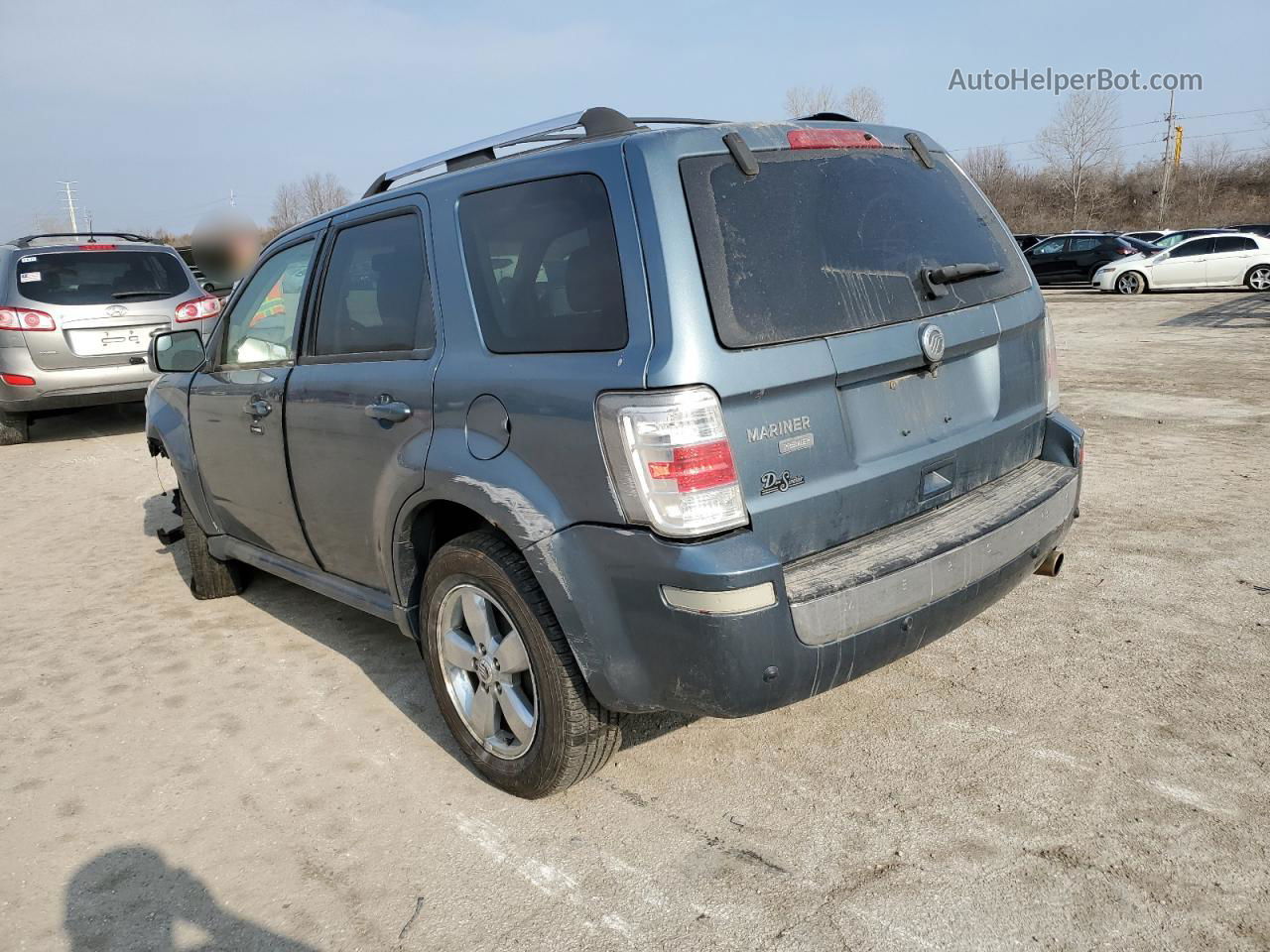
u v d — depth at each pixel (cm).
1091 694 341
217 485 441
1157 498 563
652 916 246
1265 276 2034
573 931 243
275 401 375
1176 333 1354
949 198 313
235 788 319
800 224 262
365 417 323
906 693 350
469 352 287
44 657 436
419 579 327
